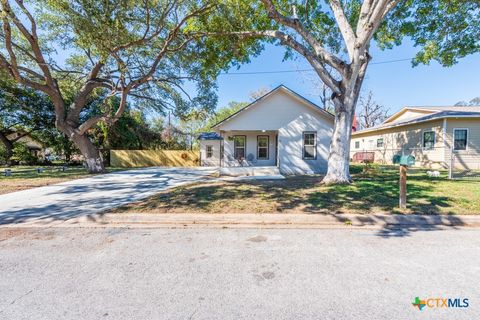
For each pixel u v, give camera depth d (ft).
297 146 39.96
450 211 14.39
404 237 11.63
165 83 43.73
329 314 6.15
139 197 20.86
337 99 24.20
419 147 49.16
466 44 29.27
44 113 66.44
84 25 19.27
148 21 24.31
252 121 45.52
